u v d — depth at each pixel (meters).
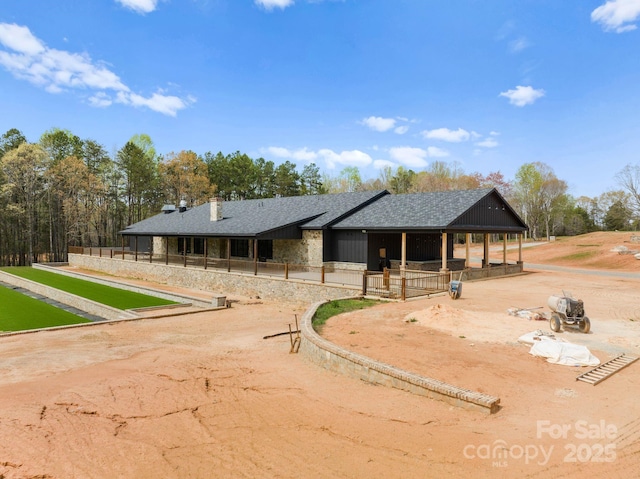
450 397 7.00
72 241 54.31
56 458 5.66
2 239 50.25
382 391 7.89
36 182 50.09
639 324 11.91
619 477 4.76
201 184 60.78
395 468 5.19
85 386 8.72
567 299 10.88
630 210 62.81
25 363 11.05
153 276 31.16
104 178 58.59
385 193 28.23
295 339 12.36
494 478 4.85
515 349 9.52
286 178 70.56
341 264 24.50
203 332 15.52
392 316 13.36
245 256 30.00
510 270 26.59
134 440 6.20
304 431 6.37
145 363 10.78
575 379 7.71
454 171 79.12
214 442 6.10
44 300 26.53
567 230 78.19
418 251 26.22
